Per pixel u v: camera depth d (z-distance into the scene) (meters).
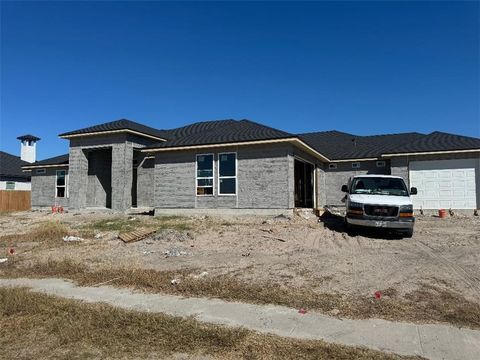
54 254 10.49
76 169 22.69
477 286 7.00
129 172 21.44
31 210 27.86
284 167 17.08
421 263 8.73
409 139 25.72
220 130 20.78
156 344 4.66
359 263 8.80
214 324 5.31
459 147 18.91
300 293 6.71
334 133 30.48
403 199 12.89
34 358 4.34
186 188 18.98
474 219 16.94
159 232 13.06
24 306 6.06
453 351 4.48
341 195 24.11
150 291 6.98
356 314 5.71
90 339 4.82
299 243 11.48
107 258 9.84
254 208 17.53
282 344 4.64
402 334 4.96
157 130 25.28
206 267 8.62
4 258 10.18
